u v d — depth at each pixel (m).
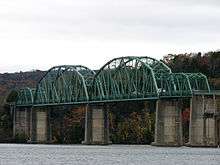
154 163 181.62
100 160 192.12
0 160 191.38
